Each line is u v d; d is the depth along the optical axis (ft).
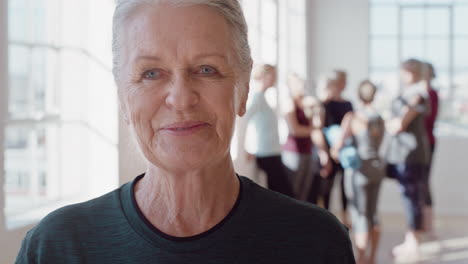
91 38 10.00
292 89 17.84
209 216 3.65
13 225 8.14
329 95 19.77
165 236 3.54
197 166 3.46
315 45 27.81
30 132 10.11
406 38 27.73
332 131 19.60
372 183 16.67
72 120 10.08
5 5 8.09
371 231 17.33
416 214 19.45
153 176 3.69
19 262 3.75
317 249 3.74
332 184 21.16
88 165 10.10
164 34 3.32
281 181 17.08
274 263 3.65
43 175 10.11
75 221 3.70
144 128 3.45
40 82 10.02
